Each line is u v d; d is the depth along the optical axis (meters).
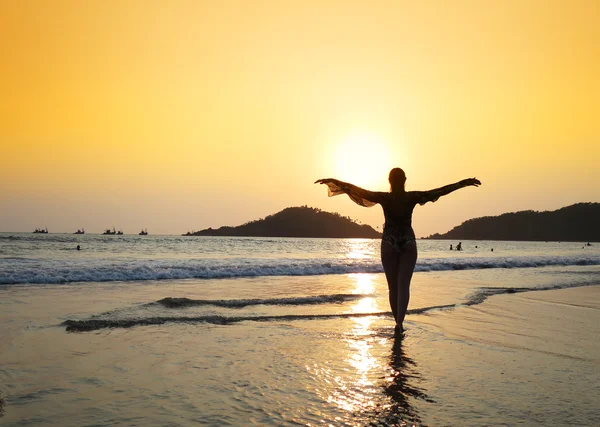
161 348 6.07
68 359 5.46
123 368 5.17
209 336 6.81
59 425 3.62
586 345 6.77
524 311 9.74
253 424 3.72
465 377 5.10
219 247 65.38
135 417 3.82
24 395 4.26
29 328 7.00
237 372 5.12
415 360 5.79
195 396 4.34
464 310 9.66
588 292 13.48
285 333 7.13
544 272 21.36
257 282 14.99
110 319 7.75
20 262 19.00
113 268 16.09
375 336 7.06
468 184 7.48
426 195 7.44
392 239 7.44
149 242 74.88
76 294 11.23
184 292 11.94
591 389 4.75
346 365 5.49
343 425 3.74
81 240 73.94
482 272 21.05
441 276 18.44
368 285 14.64
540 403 4.30
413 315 8.91
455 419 3.90
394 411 4.06
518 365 5.62
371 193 7.54
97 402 4.14
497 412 4.07
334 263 22.31
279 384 4.75
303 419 3.85
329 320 8.27
